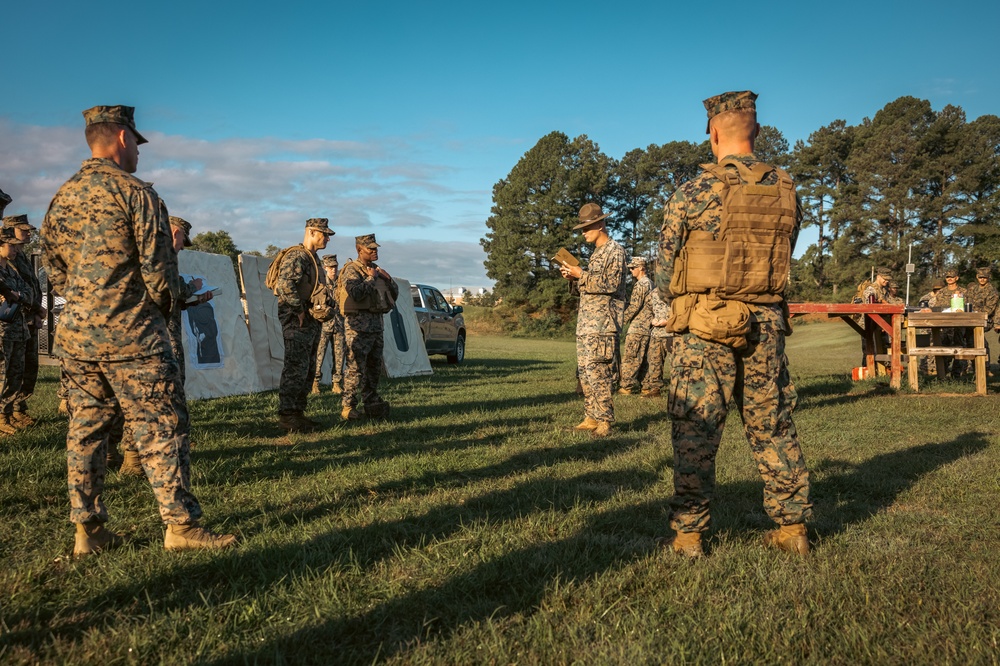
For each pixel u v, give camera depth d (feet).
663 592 8.65
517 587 8.91
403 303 46.37
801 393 31.50
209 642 7.30
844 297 199.72
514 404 28.22
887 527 11.48
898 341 31.68
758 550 10.05
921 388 31.89
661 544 10.41
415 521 11.67
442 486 14.30
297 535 10.69
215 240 154.71
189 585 8.89
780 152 262.88
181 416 10.21
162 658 6.98
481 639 7.45
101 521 10.03
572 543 10.32
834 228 219.41
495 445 19.06
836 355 71.92
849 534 10.98
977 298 38.52
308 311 20.94
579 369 21.18
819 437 19.94
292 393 20.86
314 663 7.04
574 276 20.71
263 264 36.73
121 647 7.18
